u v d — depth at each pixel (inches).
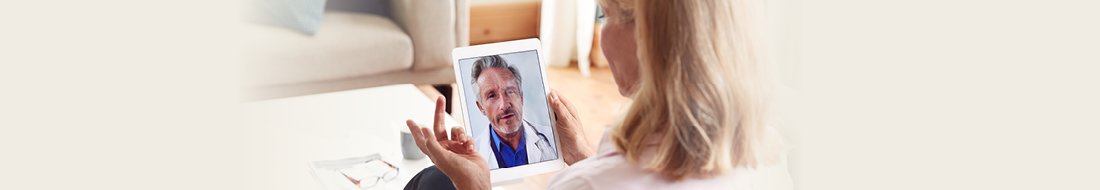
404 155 78.8
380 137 83.9
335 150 80.5
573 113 66.9
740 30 39.2
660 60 38.9
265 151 80.0
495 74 67.2
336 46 122.3
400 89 97.7
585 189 41.2
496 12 167.0
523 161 66.4
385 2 141.4
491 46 67.4
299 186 73.6
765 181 43.6
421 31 128.2
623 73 43.0
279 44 119.6
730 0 38.9
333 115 89.3
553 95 66.1
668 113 39.4
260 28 122.4
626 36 41.7
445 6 128.0
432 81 132.6
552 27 158.6
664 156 39.7
